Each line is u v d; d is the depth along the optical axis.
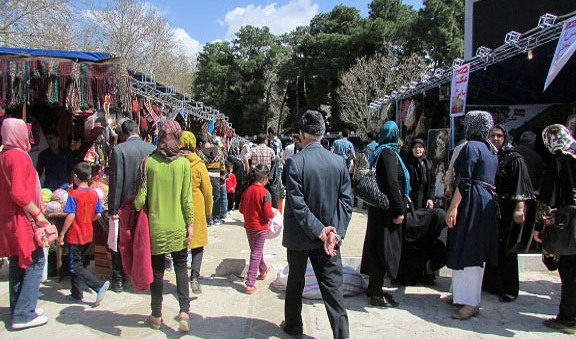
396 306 4.57
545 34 6.96
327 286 3.53
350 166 10.73
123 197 4.71
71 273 4.59
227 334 3.88
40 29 15.83
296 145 10.81
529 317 4.31
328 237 3.38
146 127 9.44
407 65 32.75
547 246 3.94
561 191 3.93
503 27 14.16
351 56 40.56
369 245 4.59
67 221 4.52
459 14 32.53
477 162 4.25
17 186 3.72
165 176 3.79
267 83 52.34
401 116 13.86
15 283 3.98
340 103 39.50
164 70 31.67
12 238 3.82
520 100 12.12
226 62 52.94
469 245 4.15
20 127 3.90
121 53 25.97
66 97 5.79
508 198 4.67
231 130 21.31
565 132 3.96
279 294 4.94
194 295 4.87
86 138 7.29
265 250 7.31
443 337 3.84
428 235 5.17
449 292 5.08
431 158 11.65
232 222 9.87
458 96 8.73
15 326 3.91
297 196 3.44
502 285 4.80
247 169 11.42
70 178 6.48
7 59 5.61
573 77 9.91
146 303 4.65
